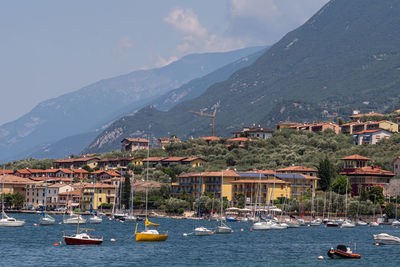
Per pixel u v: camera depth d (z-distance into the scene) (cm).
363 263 15188
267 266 14600
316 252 17125
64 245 17650
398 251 17512
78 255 15712
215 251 16950
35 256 15538
